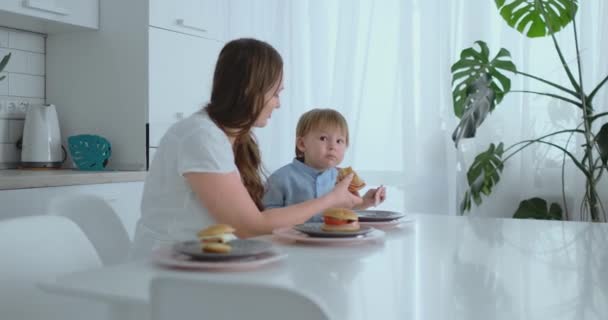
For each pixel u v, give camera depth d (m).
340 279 0.86
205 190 1.31
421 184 2.92
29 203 2.14
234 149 1.67
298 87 3.18
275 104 1.50
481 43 2.67
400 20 2.93
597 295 0.79
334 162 2.03
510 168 2.79
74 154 2.77
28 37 2.83
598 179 2.42
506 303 0.74
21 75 2.81
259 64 1.42
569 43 2.69
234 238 1.04
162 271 0.89
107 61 2.79
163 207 1.41
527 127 2.74
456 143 2.59
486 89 2.56
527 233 1.40
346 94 3.05
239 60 1.42
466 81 2.71
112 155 2.79
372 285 0.83
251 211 1.32
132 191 2.55
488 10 2.81
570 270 0.96
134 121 2.73
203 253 0.92
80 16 2.69
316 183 2.01
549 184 2.72
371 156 3.04
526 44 2.73
